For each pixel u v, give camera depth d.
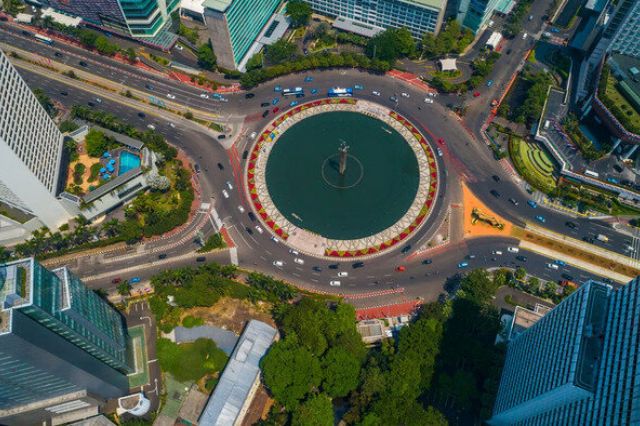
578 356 165.75
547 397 180.88
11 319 164.00
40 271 179.88
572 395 168.12
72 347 194.88
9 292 167.88
